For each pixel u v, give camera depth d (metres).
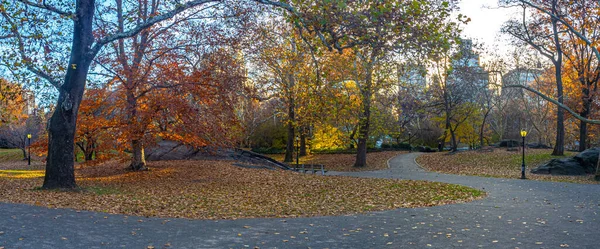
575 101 35.53
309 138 50.16
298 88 31.91
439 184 21.14
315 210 13.27
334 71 30.73
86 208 11.82
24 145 50.19
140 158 25.22
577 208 13.48
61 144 15.87
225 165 28.38
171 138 21.81
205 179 22.16
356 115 36.28
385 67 24.80
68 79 15.69
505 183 22.81
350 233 9.48
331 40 13.15
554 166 28.78
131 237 8.62
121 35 15.71
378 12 12.02
